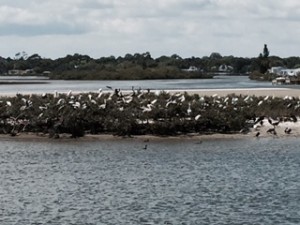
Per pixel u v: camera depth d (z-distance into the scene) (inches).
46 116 1759.4
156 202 1040.2
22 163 1401.3
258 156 1470.2
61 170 1320.1
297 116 1919.3
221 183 1182.3
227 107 1850.4
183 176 1249.4
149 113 1755.7
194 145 1621.6
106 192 1115.3
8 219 946.7
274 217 949.2
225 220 933.8
